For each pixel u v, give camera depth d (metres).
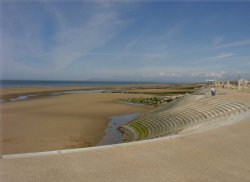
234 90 40.06
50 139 19.39
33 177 4.70
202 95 32.91
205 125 16.09
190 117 21.50
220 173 5.01
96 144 18.83
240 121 11.59
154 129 22.17
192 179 4.70
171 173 4.98
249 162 5.68
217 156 6.10
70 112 33.84
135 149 6.63
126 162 5.60
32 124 24.84
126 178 4.71
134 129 23.83
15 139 19.00
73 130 22.97
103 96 61.69
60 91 83.56
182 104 28.88
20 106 38.69
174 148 6.77
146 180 4.62
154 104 45.22
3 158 5.77
